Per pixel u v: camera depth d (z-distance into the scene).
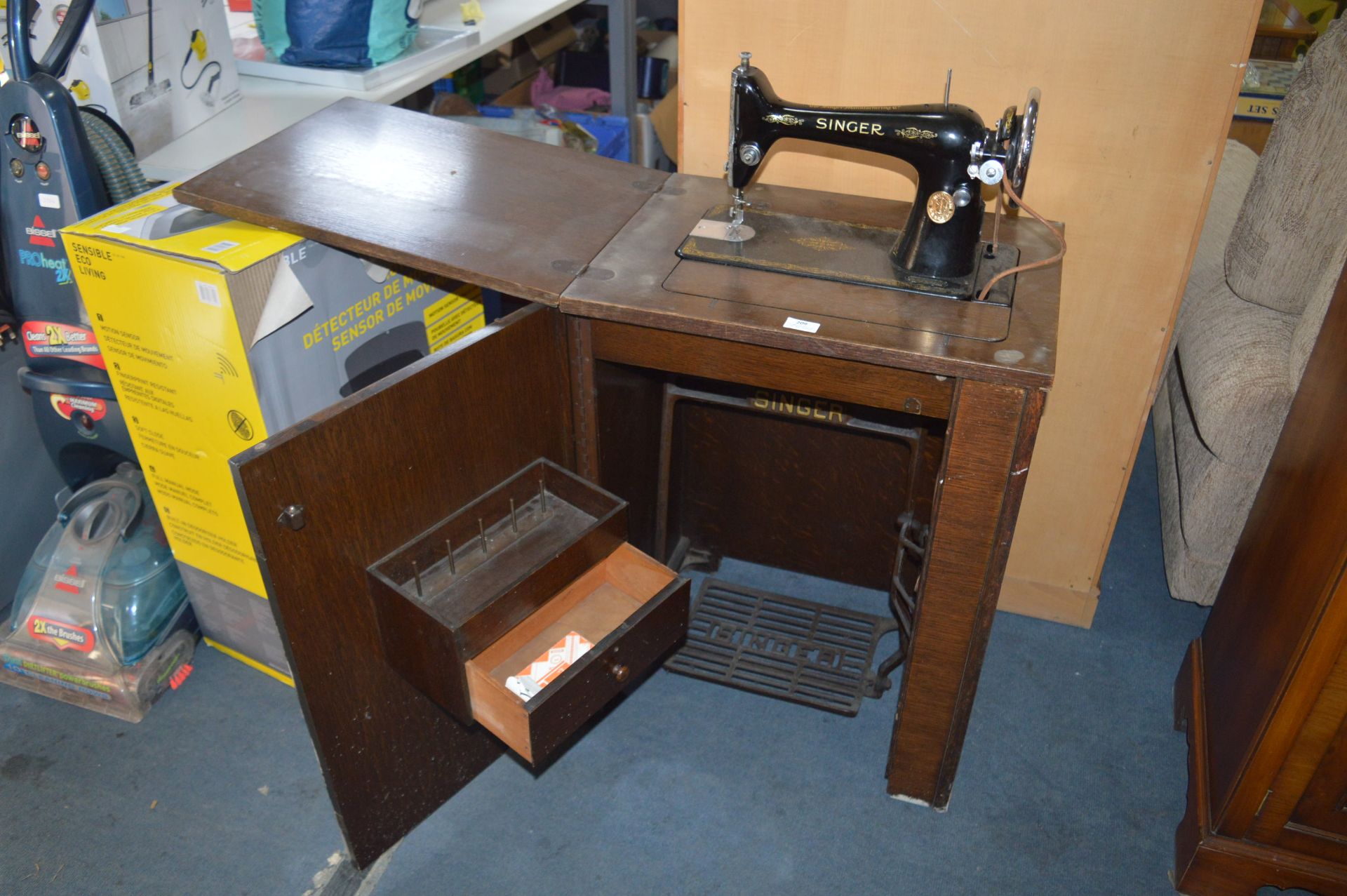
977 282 1.32
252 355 1.37
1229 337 1.78
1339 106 1.65
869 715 1.79
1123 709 1.81
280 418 1.45
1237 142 2.41
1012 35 1.45
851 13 1.51
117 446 1.73
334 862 1.54
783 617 1.94
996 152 1.23
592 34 3.45
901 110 1.26
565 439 1.55
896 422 1.71
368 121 1.63
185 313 1.37
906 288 1.31
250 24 2.40
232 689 1.82
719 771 1.69
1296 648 1.23
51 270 1.60
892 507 1.91
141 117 1.74
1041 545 1.91
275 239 1.38
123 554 1.76
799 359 1.30
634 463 1.72
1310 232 1.72
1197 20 1.36
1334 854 1.38
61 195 1.54
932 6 1.47
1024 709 1.81
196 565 1.74
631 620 1.33
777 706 1.81
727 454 1.96
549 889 1.51
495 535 1.45
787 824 1.61
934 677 1.45
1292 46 3.09
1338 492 1.20
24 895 1.49
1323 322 1.43
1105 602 2.04
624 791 1.65
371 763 1.43
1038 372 1.14
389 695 1.42
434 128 1.64
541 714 1.23
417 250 1.34
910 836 1.59
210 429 1.49
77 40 1.53
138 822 1.59
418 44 2.22
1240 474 1.70
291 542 1.16
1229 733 1.46
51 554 1.79
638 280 1.33
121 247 1.36
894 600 1.73
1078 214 1.56
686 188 1.58
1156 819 1.62
